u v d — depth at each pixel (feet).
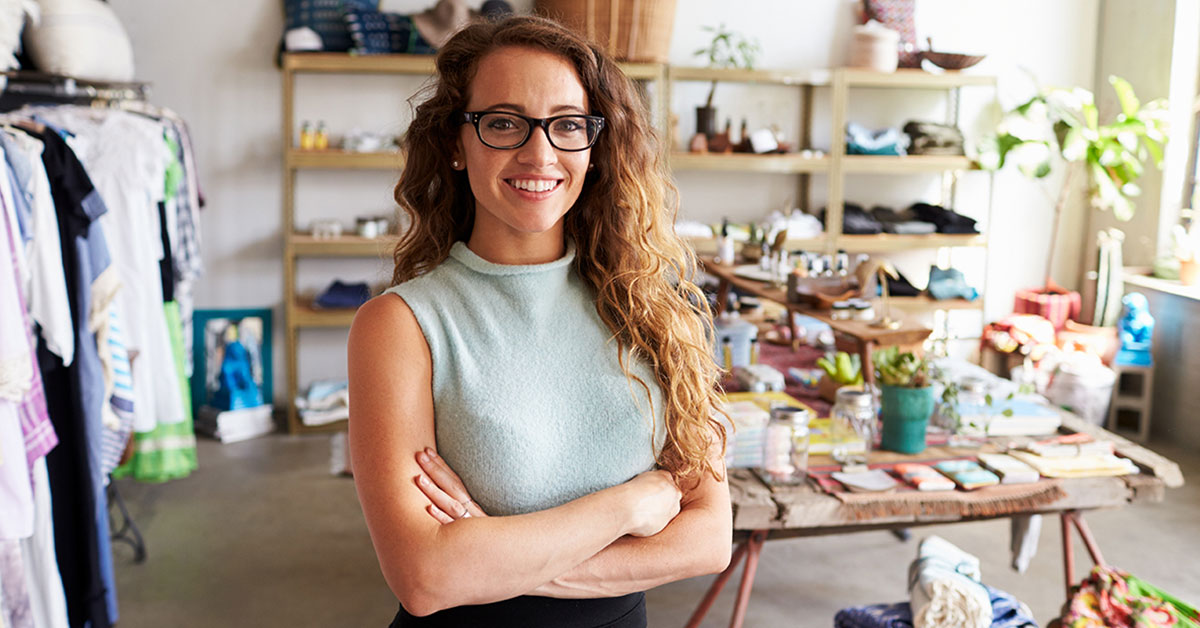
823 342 15.87
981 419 10.31
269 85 19.44
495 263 4.76
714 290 19.25
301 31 18.21
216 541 13.80
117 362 10.45
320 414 18.99
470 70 4.56
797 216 20.48
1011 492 8.98
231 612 11.69
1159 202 19.35
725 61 20.62
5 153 8.69
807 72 19.49
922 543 8.96
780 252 15.35
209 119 19.40
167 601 11.92
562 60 4.54
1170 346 18.85
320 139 18.94
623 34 18.35
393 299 4.64
